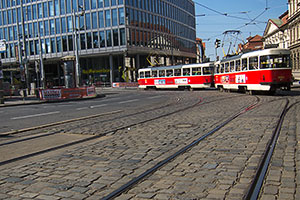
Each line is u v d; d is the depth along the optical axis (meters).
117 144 6.80
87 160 5.52
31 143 7.45
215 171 4.50
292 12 50.25
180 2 70.12
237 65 22.86
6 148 7.00
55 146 6.95
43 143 7.39
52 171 4.92
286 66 18.84
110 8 52.44
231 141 6.44
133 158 5.49
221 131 7.67
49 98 25.16
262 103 14.03
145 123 9.81
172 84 36.12
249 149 5.66
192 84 33.81
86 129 9.10
